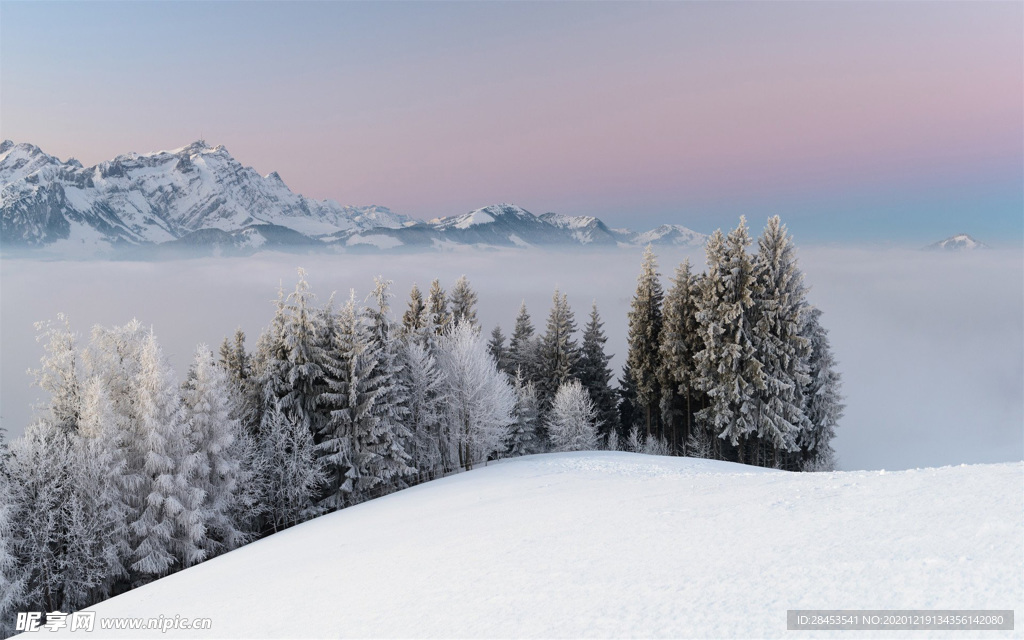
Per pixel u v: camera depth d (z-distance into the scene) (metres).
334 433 37.19
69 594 26.27
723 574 8.23
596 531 12.59
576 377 66.94
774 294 47.59
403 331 47.59
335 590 11.74
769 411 46.72
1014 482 10.10
